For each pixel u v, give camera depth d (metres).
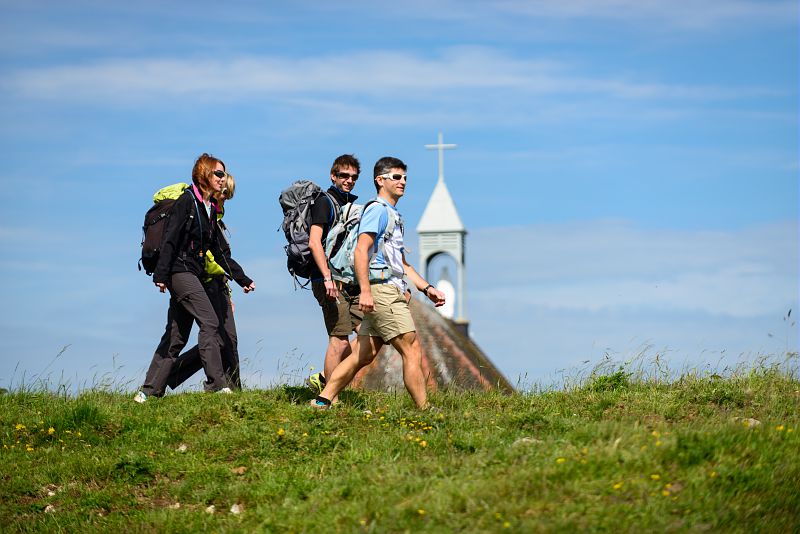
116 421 29.88
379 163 27.09
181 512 23.78
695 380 32.59
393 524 19.17
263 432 27.30
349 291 28.67
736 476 20.20
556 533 17.91
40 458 27.98
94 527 23.84
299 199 29.14
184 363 33.28
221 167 31.69
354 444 25.61
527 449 22.55
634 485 19.72
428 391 32.59
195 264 31.73
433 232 147.50
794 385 31.75
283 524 21.02
